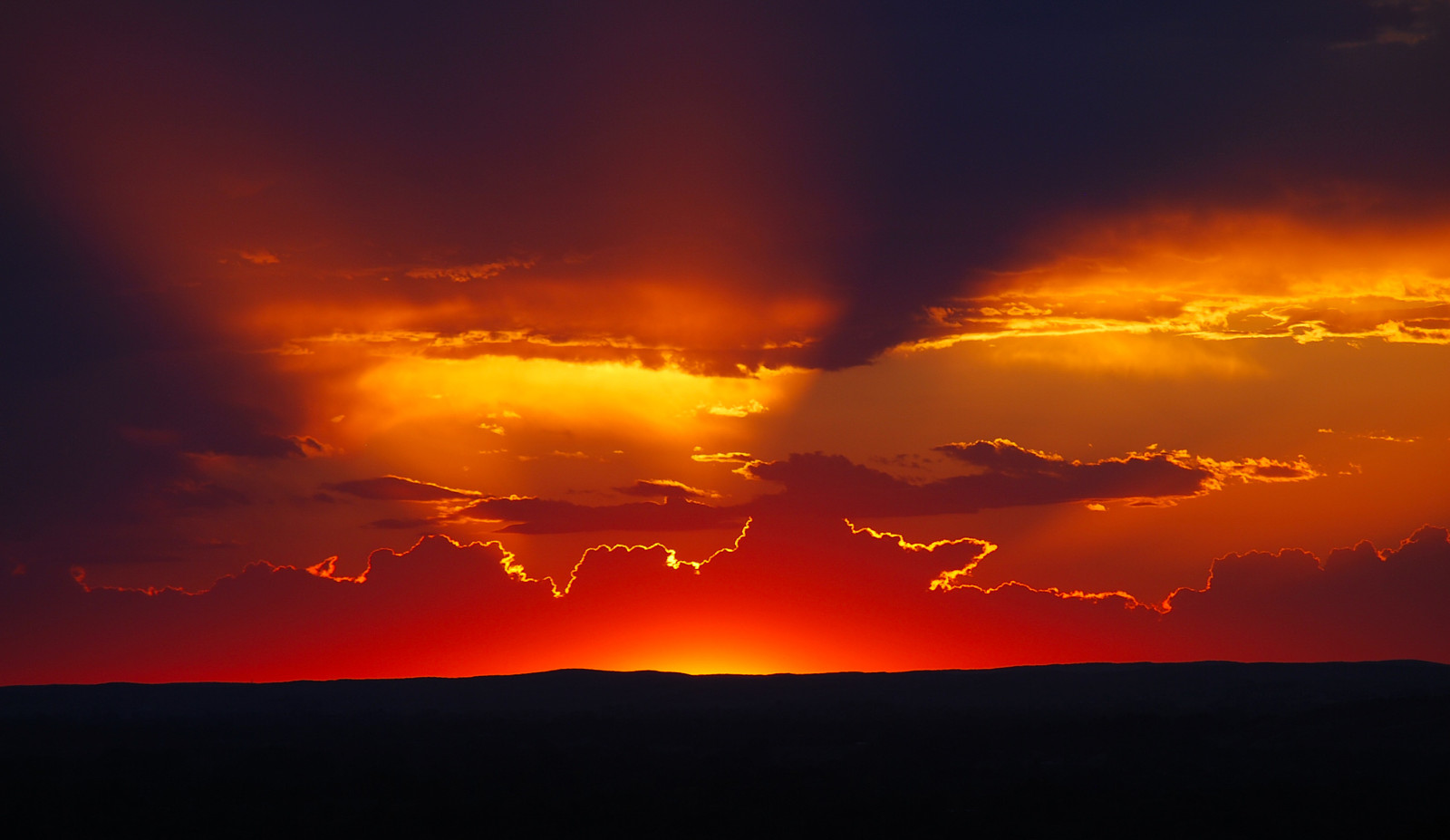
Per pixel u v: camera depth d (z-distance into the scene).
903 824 96.56
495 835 96.56
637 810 103.12
